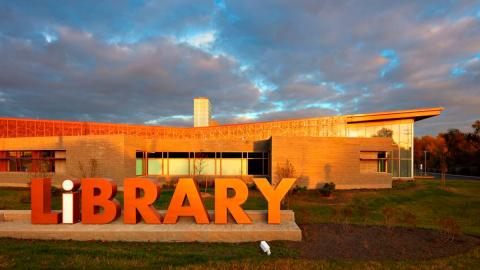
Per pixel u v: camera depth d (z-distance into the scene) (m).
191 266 7.73
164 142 30.56
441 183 33.81
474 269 7.93
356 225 12.52
